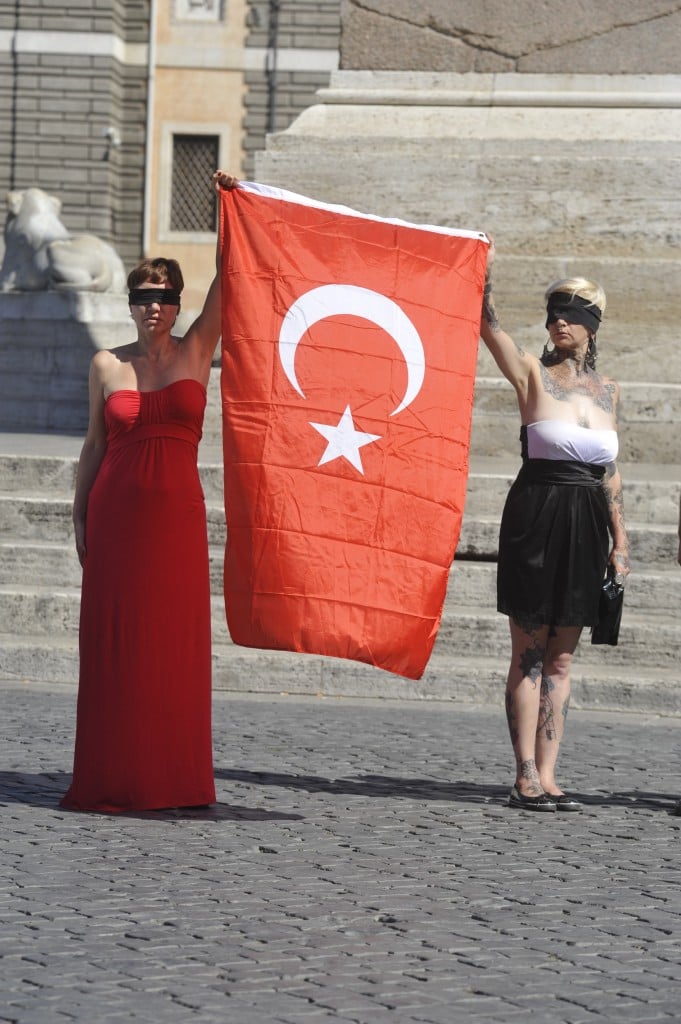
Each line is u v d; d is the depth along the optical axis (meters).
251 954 8.89
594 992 8.43
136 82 79.56
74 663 18.19
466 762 14.51
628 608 18.92
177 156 80.19
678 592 18.80
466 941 9.27
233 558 12.45
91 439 12.88
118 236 79.75
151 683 12.40
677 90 27.59
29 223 37.47
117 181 79.19
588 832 12.11
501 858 11.23
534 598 12.83
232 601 12.47
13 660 18.25
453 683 17.72
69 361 35.72
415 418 12.62
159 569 12.45
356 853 11.25
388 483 12.56
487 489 20.81
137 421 12.55
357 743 15.20
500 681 17.69
